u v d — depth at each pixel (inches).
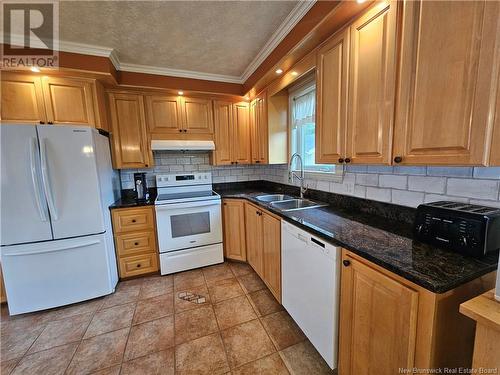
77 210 77.7
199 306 77.3
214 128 113.7
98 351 59.6
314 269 52.1
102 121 87.4
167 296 83.5
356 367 42.8
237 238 107.7
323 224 54.6
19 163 69.7
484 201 40.2
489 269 31.8
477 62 29.7
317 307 52.0
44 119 78.2
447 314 30.0
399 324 33.3
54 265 76.5
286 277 66.6
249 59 89.7
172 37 72.6
